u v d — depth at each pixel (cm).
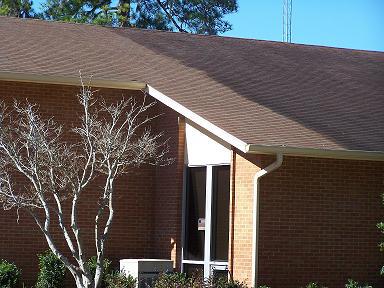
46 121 2183
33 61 2239
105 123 2036
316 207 1977
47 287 2058
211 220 2070
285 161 1956
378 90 2481
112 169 1694
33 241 2166
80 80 2147
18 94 2170
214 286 1811
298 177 1966
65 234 1669
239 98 2202
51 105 2192
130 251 2234
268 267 1925
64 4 4181
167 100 2119
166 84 2220
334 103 2298
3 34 2444
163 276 1878
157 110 2250
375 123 2192
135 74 2264
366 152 1950
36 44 2392
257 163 1925
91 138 1867
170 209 2180
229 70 2430
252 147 1848
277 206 1942
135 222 2245
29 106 1914
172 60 2442
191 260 2125
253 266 1908
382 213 2039
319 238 1977
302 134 2000
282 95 2289
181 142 2159
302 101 2267
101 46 2475
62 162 1872
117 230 2228
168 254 2173
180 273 2017
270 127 2012
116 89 2228
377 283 2022
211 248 2062
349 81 2520
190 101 2116
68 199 2186
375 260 2023
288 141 1925
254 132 1950
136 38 2627
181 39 2695
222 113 2059
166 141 2184
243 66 2492
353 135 2066
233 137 1894
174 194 2162
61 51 2364
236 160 1991
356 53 2888
